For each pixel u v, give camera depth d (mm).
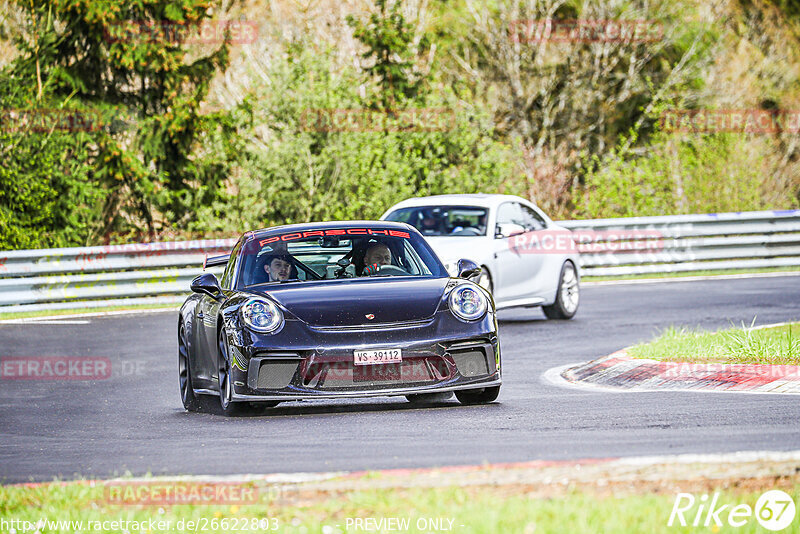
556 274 44250
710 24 109875
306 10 99688
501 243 41781
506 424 22062
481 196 44344
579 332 40312
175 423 24719
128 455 20781
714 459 16531
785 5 114188
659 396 25172
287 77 70125
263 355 23469
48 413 27422
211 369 26172
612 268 61969
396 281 25656
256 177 68562
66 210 69750
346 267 26766
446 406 25000
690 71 108625
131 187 78312
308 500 15500
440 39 106812
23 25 79938
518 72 104625
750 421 21281
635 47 106562
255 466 18828
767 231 63812
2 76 70062
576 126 107250
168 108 76938
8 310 52219
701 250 62906
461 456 18828
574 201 77188
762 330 33312
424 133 73062
